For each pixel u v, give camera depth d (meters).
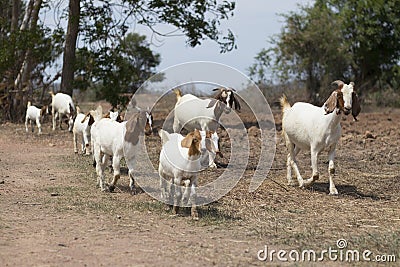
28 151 18.66
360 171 15.42
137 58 28.25
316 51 41.19
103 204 10.85
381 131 26.09
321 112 12.32
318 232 9.37
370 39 43.59
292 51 41.22
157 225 9.51
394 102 45.69
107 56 26.27
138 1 25.38
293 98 40.25
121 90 26.47
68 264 7.32
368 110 42.59
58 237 8.56
